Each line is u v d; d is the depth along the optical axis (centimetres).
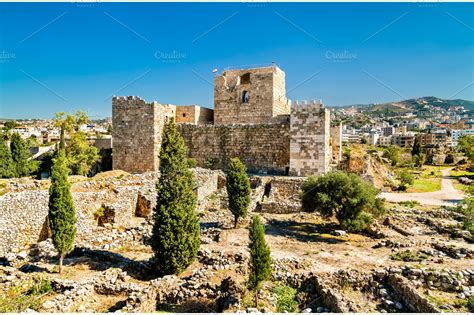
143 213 3431
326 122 4450
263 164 4869
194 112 5634
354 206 2845
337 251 2414
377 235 2828
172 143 2102
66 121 5050
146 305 1644
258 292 1770
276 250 2425
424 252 2317
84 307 1638
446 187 5872
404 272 1942
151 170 4972
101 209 3027
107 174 4472
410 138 15075
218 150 5122
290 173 4584
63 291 1761
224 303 1672
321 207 2947
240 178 2961
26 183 3145
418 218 3334
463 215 3309
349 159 5934
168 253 1980
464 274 1880
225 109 5566
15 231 2412
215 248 2400
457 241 2627
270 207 3662
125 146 5106
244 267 2050
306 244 2584
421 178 7162
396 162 9181
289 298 1786
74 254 2339
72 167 4900
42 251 2286
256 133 4906
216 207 3738
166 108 5378
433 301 1656
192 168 4447
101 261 2209
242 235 2767
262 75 5322
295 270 2041
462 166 9275
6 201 2377
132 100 5053
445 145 13100
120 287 1791
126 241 2627
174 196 2041
